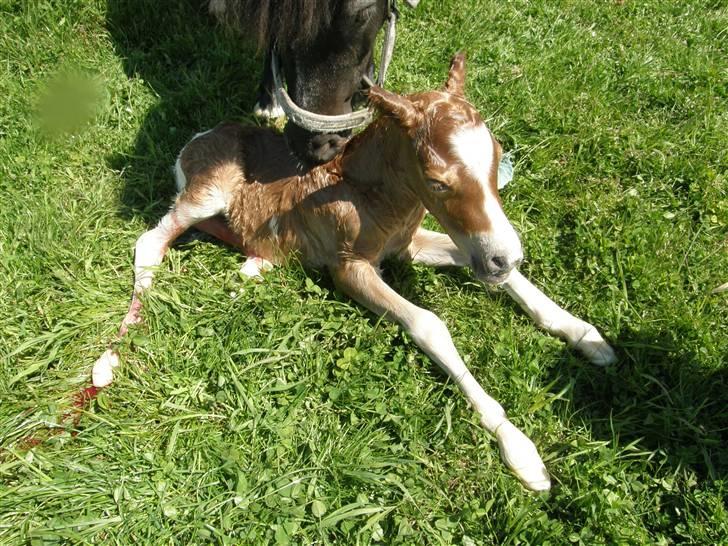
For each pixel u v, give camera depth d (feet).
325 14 2.37
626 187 3.78
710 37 4.90
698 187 3.70
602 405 2.80
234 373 2.77
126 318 3.03
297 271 3.19
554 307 3.04
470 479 2.53
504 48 4.59
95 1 4.64
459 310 3.14
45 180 3.64
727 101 4.33
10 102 4.00
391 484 2.49
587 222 3.49
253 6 2.52
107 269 3.28
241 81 4.32
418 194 2.70
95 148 3.86
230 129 3.34
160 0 4.73
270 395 2.76
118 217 3.54
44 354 2.92
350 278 3.02
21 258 3.19
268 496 2.41
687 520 2.36
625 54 4.65
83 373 2.88
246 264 3.27
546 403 2.70
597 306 3.11
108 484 2.47
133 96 4.17
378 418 2.66
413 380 2.78
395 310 2.88
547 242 3.41
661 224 3.47
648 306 3.14
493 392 2.81
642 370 2.85
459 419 2.66
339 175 2.96
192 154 3.29
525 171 3.81
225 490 2.48
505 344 2.90
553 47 4.63
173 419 2.66
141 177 3.72
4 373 2.80
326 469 2.52
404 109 2.48
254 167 3.25
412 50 4.52
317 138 2.80
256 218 3.21
